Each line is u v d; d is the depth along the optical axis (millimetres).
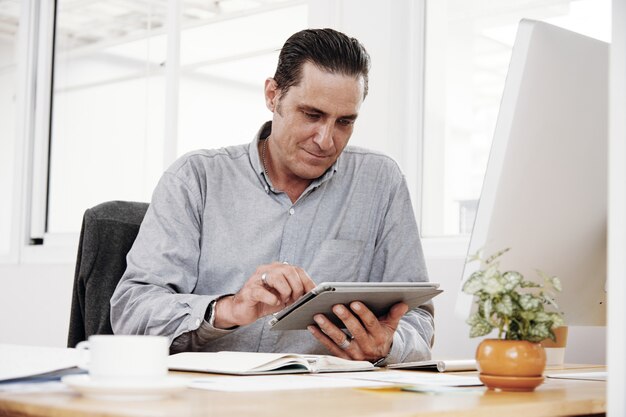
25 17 3826
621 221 773
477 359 993
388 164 1944
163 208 1747
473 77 2602
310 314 1325
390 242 1896
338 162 1905
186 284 1710
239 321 1423
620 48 779
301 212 1834
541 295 1026
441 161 2641
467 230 2582
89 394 768
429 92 2660
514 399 876
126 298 1621
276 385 950
